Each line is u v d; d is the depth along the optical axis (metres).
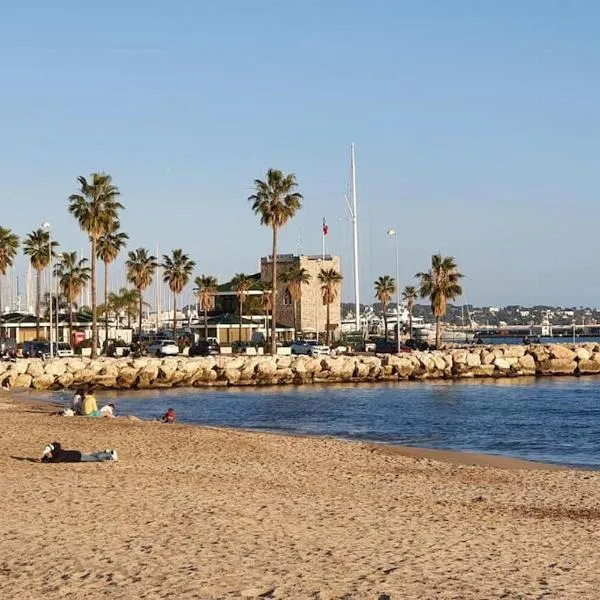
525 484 25.48
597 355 96.44
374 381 87.81
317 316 158.50
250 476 25.09
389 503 21.28
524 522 19.33
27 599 12.09
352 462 29.11
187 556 14.63
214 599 12.16
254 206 94.94
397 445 39.72
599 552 16.11
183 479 23.75
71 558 14.37
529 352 96.38
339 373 86.62
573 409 58.00
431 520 19.03
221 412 56.94
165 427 37.22
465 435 44.12
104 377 78.88
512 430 46.25
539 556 15.61
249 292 150.75
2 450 29.69
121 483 22.44
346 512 19.59
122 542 15.62
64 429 36.12
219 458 28.72
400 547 15.91
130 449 30.36
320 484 24.14
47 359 86.38
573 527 18.80
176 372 81.38
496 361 93.50
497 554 15.64
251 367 83.50
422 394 71.81
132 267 141.50
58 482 22.33
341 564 14.38
